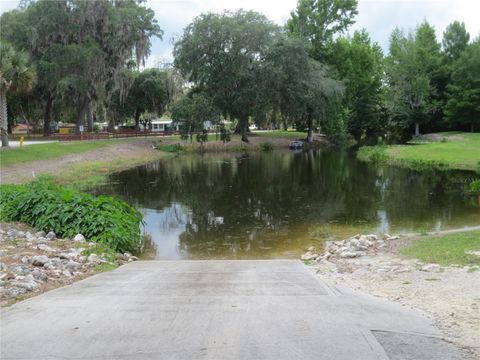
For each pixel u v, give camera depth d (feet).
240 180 93.15
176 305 17.80
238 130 215.51
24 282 21.43
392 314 16.52
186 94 199.93
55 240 34.58
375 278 23.56
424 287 20.92
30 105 178.70
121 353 12.37
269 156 155.43
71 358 12.03
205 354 12.30
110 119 207.51
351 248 34.06
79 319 15.65
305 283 22.91
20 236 35.04
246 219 54.54
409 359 12.09
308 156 154.51
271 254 38.83
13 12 164.35
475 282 21.26
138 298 19.16
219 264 31.40
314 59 204.95
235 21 171.12
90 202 40.47
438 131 221.66
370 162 127.54
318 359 11.97
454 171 99.55
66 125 258.57
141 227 50.62
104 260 30.76
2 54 94.22
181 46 173.27
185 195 73.92
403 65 206.59
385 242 35.99
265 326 14.82
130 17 155.84
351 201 66.23
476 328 14.92
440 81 216.95
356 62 214.07
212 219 54.80
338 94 187.73
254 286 22.17
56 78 147.02
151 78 195.31
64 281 23.52
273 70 166.09
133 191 77.46
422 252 29.60
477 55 188.65
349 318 15.80
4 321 15.48
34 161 97.09
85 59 145.28
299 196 72.02
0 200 45.14
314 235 45.73
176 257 38.09
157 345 13.00
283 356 12.16
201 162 133.90
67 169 96.02
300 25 207.62
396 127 239.71
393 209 59.00
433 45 225.15
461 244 31.48
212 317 15.94
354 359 12.00
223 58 170.71
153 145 168.96
